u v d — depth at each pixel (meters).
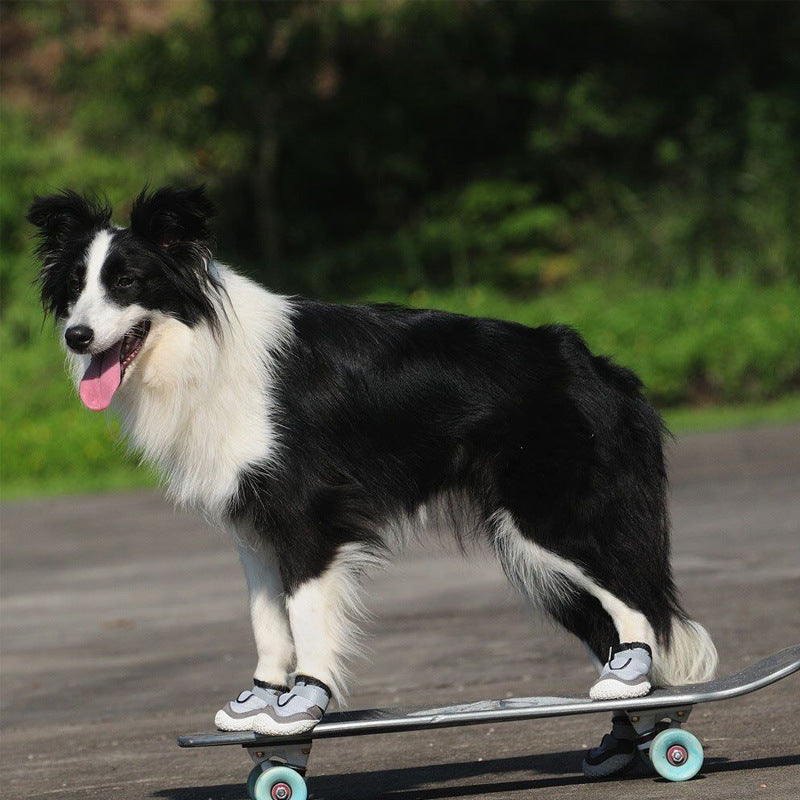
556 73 36.91
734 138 33.47
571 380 7.18
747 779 6.55
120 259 7.01
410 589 13.26
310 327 7.13
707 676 7.20
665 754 6.67
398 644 10.86
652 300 28.14
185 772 7.77
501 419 7.09
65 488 21.23
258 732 6.54
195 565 15.19
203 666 10.68
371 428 7.04
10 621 12.91
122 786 7.52
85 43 32.88
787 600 11.20
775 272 31.25
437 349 7.18
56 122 32.78
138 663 10.95
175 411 6.99
